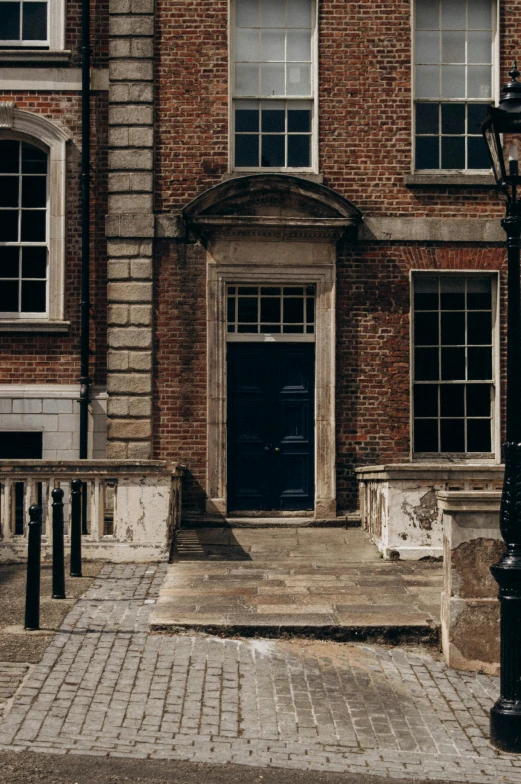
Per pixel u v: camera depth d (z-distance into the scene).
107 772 6.07
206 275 14.00
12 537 11.50
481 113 14.48
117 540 11.44
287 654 8.34
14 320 14.38
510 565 7.03
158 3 14.25
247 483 14.16
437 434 14.20
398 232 14.08
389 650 8.58
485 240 14.14
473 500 8.36
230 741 6.70
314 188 13.77
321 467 13.95
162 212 14.10
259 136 14.38
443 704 7.57
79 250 14.42
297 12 14.45
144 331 13.93
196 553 12.05
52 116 14.43
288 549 12.34
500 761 6.66
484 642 8.26
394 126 14.23
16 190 14.62
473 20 14.50
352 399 14.02
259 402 14.20
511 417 7.23
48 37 14.65
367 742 6.83
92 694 7.36
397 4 14.27
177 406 13.98
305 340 14.16
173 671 7.86
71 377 14.30
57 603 9.48
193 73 14.20
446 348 14.28
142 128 14.09
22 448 14.42
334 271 14.01
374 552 12.15
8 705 7.08
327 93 14.26
